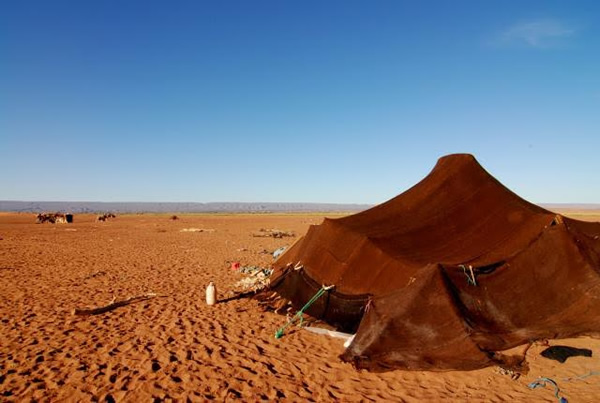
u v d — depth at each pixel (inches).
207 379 245.0
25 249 866.1
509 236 330.0
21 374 246.1
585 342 305.0
